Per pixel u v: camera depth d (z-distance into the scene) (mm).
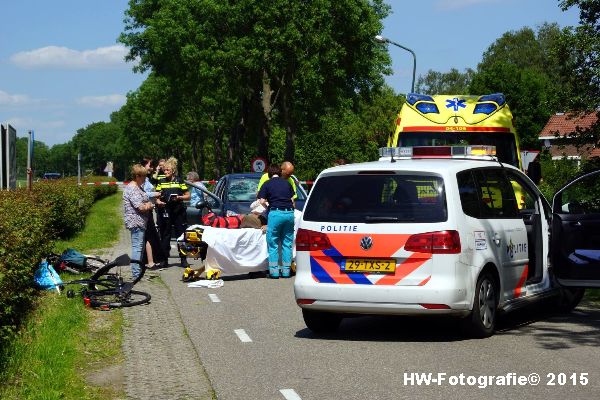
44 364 8398
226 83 44375
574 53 17750
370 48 44156
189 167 98938
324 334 10320
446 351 9164
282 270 15945
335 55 41594
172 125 75875
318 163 57344
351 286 9672
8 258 9242
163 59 51938
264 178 17297
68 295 12695
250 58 41938
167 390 7602
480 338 9906
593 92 17641
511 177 11352
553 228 11008
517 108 79438
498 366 8367
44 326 10336
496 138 18969
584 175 11109
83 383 7855
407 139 19078
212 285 14633
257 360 8836
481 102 19219
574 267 10898
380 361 8711
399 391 7453
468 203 9898
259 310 12141
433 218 9531
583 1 17562
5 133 20453
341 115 48625
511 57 98312
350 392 7441
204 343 9742
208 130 69500
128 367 8547
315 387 7648
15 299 9711
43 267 13523
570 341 9695
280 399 7254
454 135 18969
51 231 15562
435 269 9422
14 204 12656
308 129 48500
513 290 10633
